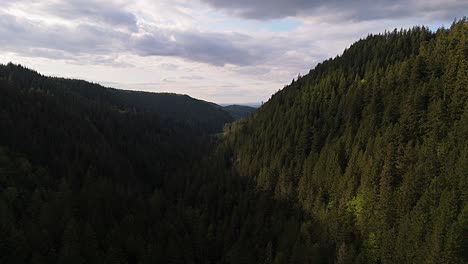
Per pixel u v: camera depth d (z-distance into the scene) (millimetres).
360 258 74812
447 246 62375
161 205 118062
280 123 154750
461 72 98438
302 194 108312
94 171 131250
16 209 88312
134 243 85438
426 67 115438
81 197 100562
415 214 73062
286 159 128750
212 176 145625
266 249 84500
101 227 89688
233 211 111688
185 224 105625
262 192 121562
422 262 65625
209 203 123625
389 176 86125
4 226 75125
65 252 72125
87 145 148625
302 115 146000
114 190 116188
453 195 68625
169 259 85125
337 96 139875
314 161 115375
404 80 118250
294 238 88125
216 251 96938
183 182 149250
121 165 152875
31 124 139750
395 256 71750
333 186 99750
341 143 111688
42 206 87875
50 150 130250
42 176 110062
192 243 95438
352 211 89750
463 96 91938
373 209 84500
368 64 158125
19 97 156625
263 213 105500
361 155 98188
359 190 91062
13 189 92062
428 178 78750
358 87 132375
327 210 95375
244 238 92562
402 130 95312
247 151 159625
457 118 90125
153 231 96812
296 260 78312
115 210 103562
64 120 162000
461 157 74438
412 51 155000
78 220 90812
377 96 119062
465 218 64688
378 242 77500
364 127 110625
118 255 78688
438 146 83812
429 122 93500
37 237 75875
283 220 99812
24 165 108312
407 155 87312
